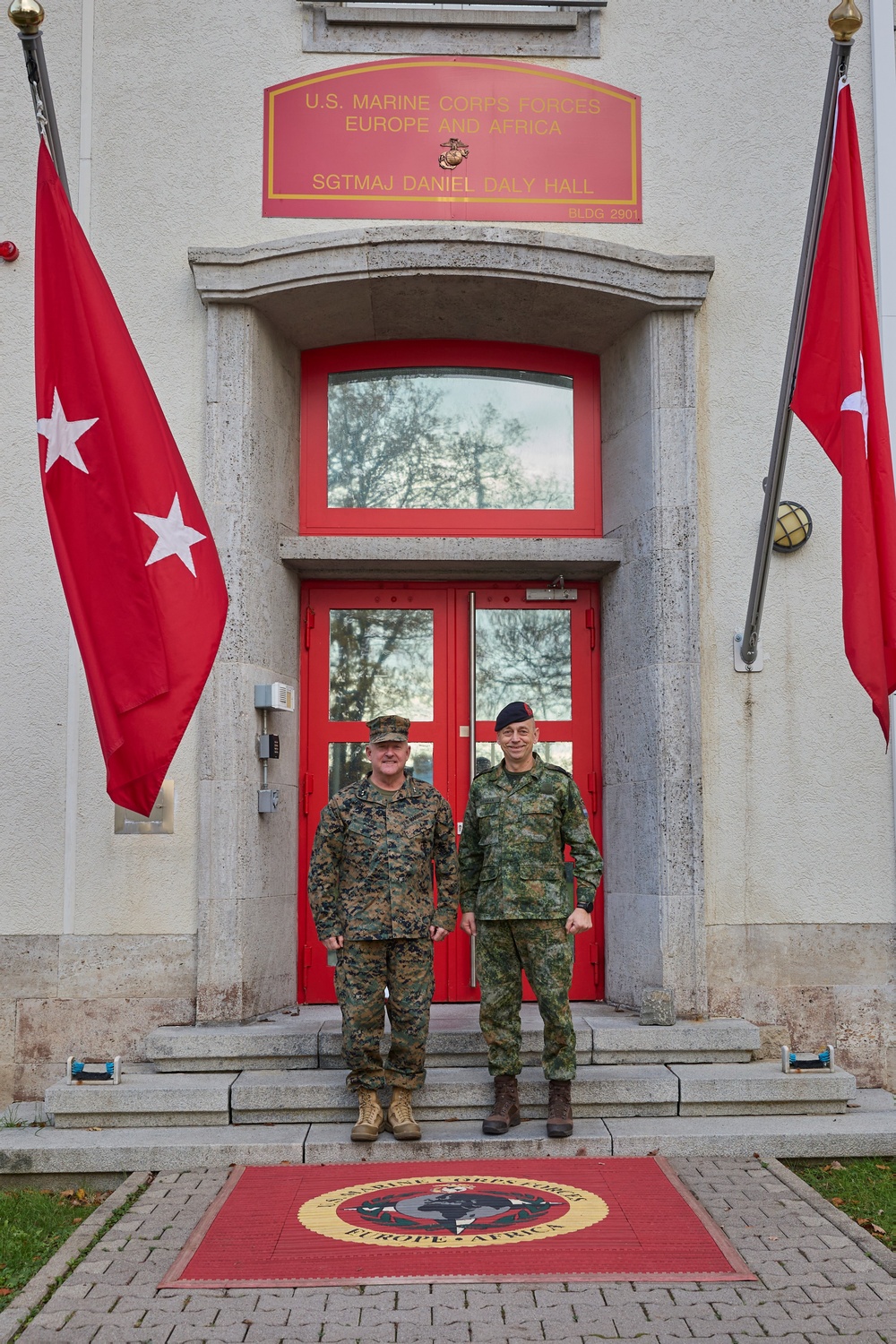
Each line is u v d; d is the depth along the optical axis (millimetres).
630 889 6219
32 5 4750
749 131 6328
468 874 5262
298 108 6211
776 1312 3576
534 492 6762
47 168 4914
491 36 6297
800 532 6113
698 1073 5391
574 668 6770
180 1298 3678
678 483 6070
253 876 5875
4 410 6043
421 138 6234
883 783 6074
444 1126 5137
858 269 4992
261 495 6102
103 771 5871
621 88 6320
